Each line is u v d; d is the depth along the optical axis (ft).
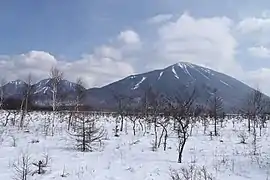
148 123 127.65
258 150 82.58
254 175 54.85
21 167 55.31
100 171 56.24
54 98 132.16
